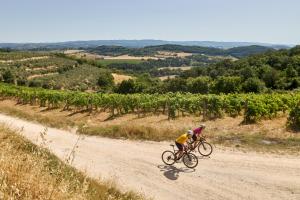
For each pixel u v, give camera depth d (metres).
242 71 84.75
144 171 13.12
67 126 23.84
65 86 106.12
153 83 105.94
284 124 20.08
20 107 44.53
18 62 135.38
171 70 191.88
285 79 75.75
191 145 13.93
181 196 10.66
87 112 35.69
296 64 82.62
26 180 4.43
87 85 115.19
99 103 34.94
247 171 12.37
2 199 3.81
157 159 14.77
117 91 101.50
